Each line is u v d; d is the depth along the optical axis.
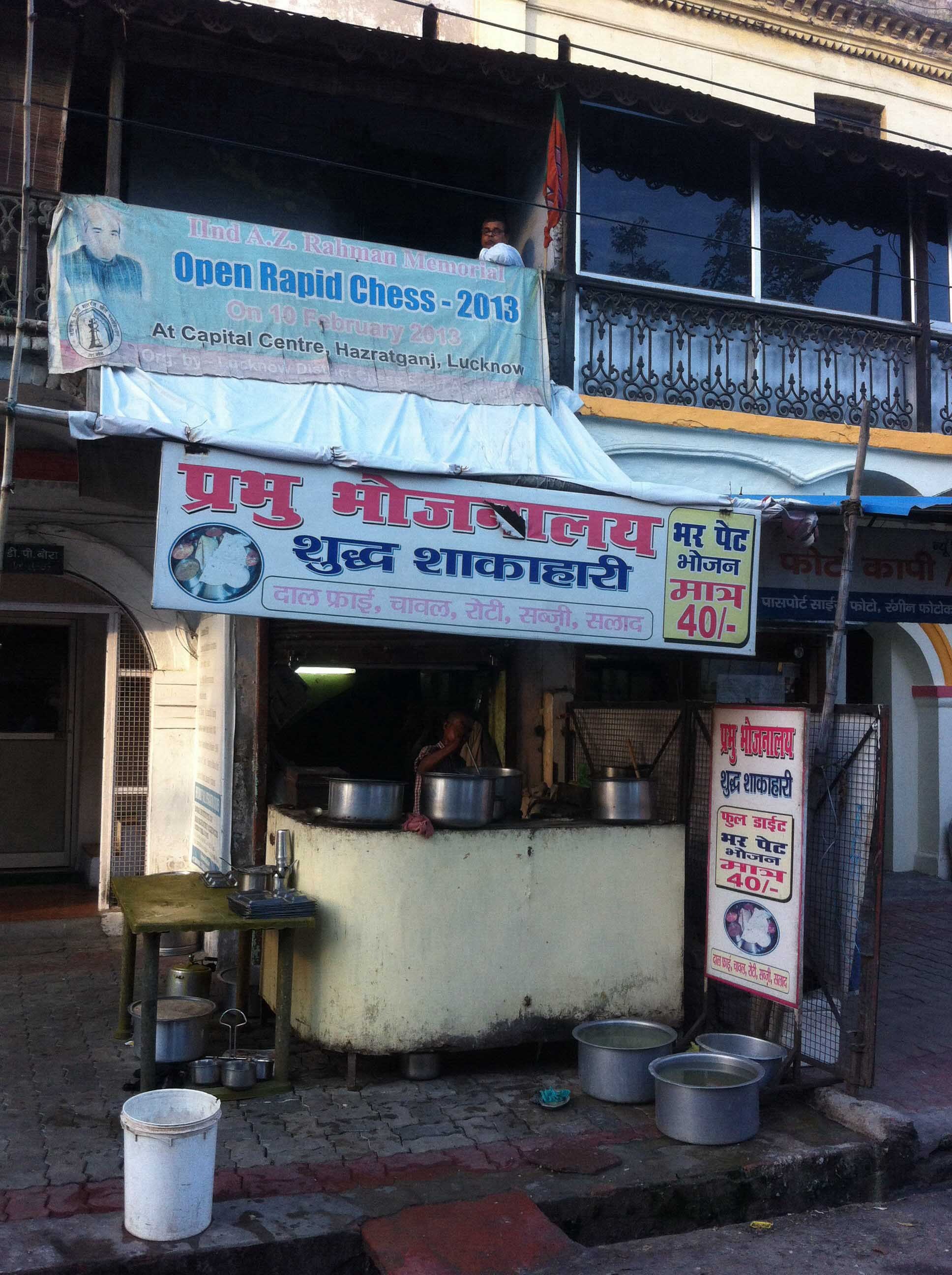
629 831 5.54
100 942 7.66
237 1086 4.93
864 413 5.25
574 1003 5.38
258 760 6.31
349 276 6.34
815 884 5.23
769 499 5.26
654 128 8.08
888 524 6.29
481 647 7.22
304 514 4.44
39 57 6.16
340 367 6.20
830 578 6.36
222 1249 3.56
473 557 4.68
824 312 8.42
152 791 7.93
